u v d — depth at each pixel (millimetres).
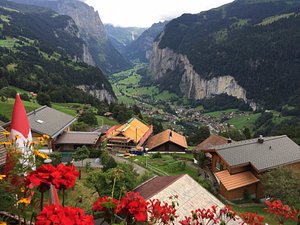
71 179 6062
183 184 21828
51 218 4648
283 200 32219
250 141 43344
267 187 34906
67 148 50281
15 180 7000
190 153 62938
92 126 81062
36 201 7375
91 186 23297
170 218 7578
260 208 34531
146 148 63250
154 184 23484
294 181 32438
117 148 61281
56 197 8039
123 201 6113
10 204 6922
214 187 39344
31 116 47594
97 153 49156
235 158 37906
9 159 7316
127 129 64625
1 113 73562
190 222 9062
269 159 38094
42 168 6035
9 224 8352
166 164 51312
